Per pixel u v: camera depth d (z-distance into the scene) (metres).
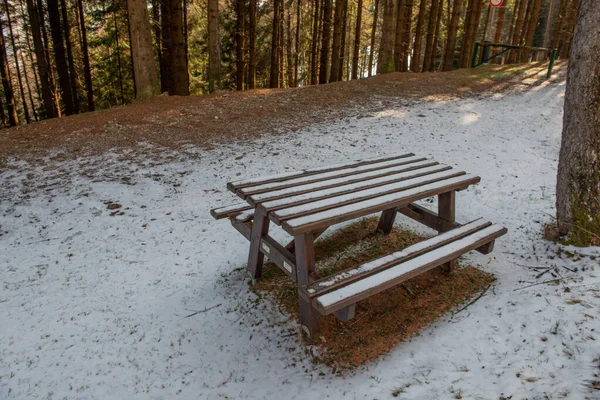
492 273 3.59
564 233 3.68
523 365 2.36
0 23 15.28
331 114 9.25
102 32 21.06
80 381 2.81
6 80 15.41
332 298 2.44
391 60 13.52
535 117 8.26
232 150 7.31
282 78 22.70
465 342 2.69
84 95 21.78
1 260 4.46
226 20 19.92
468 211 4.78
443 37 24.28
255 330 3.12
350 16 26.38
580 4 3.34
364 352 2.76
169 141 7.77
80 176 6.38
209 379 2.73
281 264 3.10
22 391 2.76
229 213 3.77
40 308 3.63
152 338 3.17
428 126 8.05
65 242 4.75
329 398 2.42
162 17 13.85
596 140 3.41
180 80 12.36
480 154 6.50
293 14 23.41
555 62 14.60
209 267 4.08
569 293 2.95
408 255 2.95
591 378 2.11
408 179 3.65
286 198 3.06
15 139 7.94
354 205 2.97
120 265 4.25
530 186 5.29
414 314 3.09
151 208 5.44
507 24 25.06
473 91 10.66
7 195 5.87
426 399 2.25
